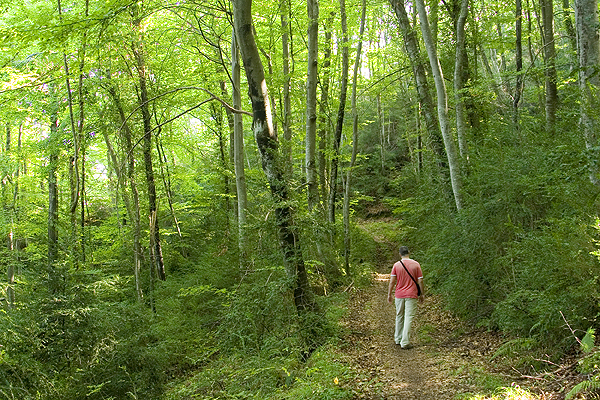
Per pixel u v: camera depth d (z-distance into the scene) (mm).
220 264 11930
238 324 7621
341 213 20281
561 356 4625
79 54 8695
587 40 6453
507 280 6551
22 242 19562
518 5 13000
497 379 4645
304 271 7961
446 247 8492
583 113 6230
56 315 7797
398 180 23000
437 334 7547
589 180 5754
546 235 5398
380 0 16875
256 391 6098
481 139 10961
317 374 5824
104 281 8664
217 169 16984
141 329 8547
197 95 16703
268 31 15164
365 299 11375
